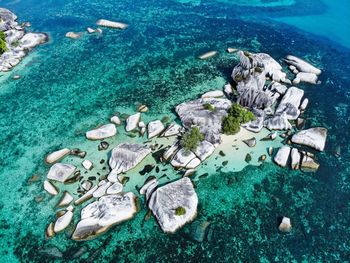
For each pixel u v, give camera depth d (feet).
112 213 96.12
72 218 98.32
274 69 151.02
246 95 130.31
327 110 135.13
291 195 104.01
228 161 113.19
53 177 109.50
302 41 182.60
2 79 161.17
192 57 169.89
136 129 126.31
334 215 98.84
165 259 89.30
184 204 97.19
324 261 88.69
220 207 100.83
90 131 124.98
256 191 104.99
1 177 113.09
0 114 140.56
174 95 144.15
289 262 88.53
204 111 124.16
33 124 134.51
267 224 96.53
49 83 157.28
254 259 89.10
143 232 94.68
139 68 163.94
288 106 130.62
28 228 97.55
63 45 185.37
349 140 122.42
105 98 145.38
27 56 177.37
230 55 169.78
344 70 159.02
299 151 116.37
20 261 90.27
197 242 92.38
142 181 107.55
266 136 121.39
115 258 89.76
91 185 106.93
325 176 109.29
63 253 90.99
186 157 110.73
